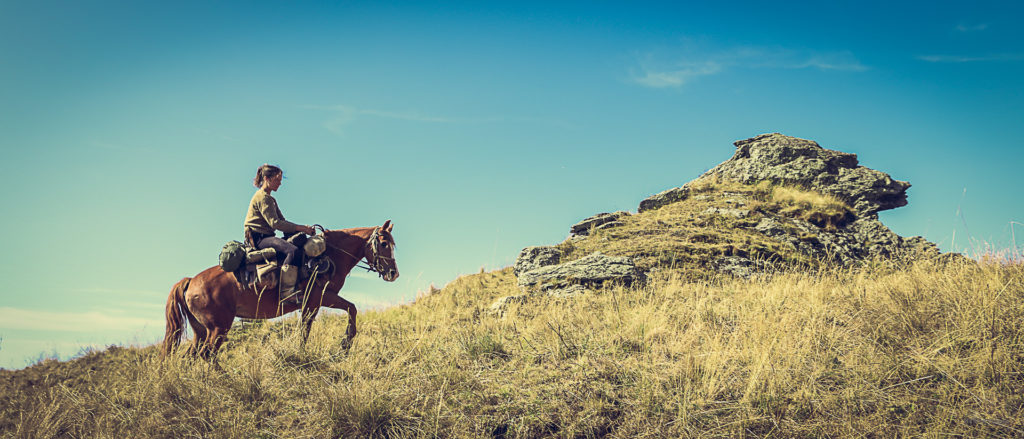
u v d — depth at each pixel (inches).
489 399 236.4
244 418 236.5
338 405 227.0
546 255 639.8
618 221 744.3
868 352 248.8
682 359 254.7
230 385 259.8
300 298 323.0
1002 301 270.8
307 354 288.0
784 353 247.6
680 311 338.0
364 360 279.1
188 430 230.4
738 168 917.2
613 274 510.3
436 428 217.8
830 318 297.9
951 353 238.7
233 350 380.5
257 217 326.0
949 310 273.3
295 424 231.3
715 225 701.3
